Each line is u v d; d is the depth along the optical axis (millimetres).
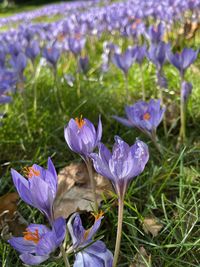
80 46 967
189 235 508
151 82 1032
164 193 597
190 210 545
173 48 1338
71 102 956
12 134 816
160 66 770
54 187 368
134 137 760
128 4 1954
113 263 410
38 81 1119
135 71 1123
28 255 333
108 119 831
